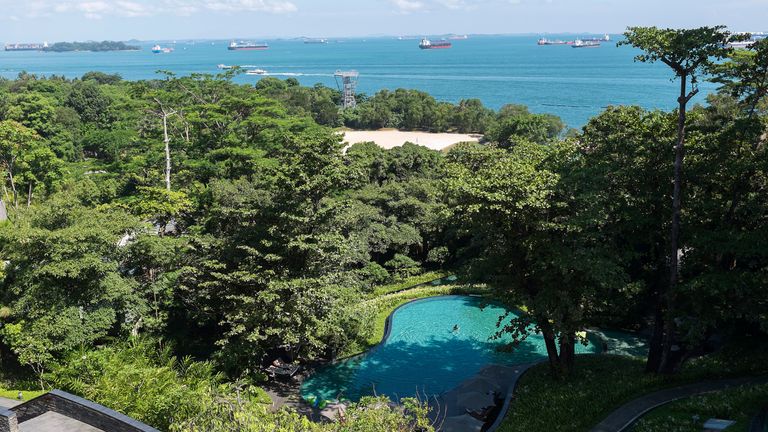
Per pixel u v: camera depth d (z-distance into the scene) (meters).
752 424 19.91
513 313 41.59
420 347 36.72
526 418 25.23
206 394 21.61
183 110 59.94
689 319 25.39
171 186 48.47
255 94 64.56
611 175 26.97
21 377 31.05
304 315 29.39
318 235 29.67
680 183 25.86
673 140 26.59
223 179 46.25
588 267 24.17
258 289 30.30
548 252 26.27
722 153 25.31
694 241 24.77
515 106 131.00
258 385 31.67
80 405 16.73
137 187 42.84
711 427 20.64
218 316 34.25
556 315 25.47
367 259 44.59
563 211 26.12
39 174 62.62
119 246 31.66
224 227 33.53
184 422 19.47
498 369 32.12
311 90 157.12
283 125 57.94
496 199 24.66
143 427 15.74
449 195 28.78
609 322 38.06
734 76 25.22
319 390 31.36
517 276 28.48
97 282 29.05
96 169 67.56
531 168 26.42
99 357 26.25
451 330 39.22
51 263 27.72
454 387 31.25
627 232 27.91
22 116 87.50
